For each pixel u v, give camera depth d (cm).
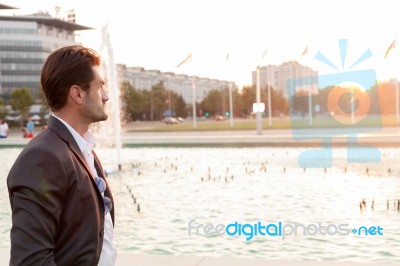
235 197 1066
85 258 183
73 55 193
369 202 978
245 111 11894
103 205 197
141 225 807
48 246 169
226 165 1714
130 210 939
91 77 194
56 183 174
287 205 965
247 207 952
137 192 1159
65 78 190
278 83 12375
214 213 899
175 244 688
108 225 204
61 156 179
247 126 5606
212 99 11744
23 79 11400
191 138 2727
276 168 1594
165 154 2219
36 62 11512
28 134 3231
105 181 210
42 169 172
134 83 13675
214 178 1358
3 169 1728
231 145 2641
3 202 1038
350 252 634
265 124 6303
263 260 496
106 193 208
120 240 712
